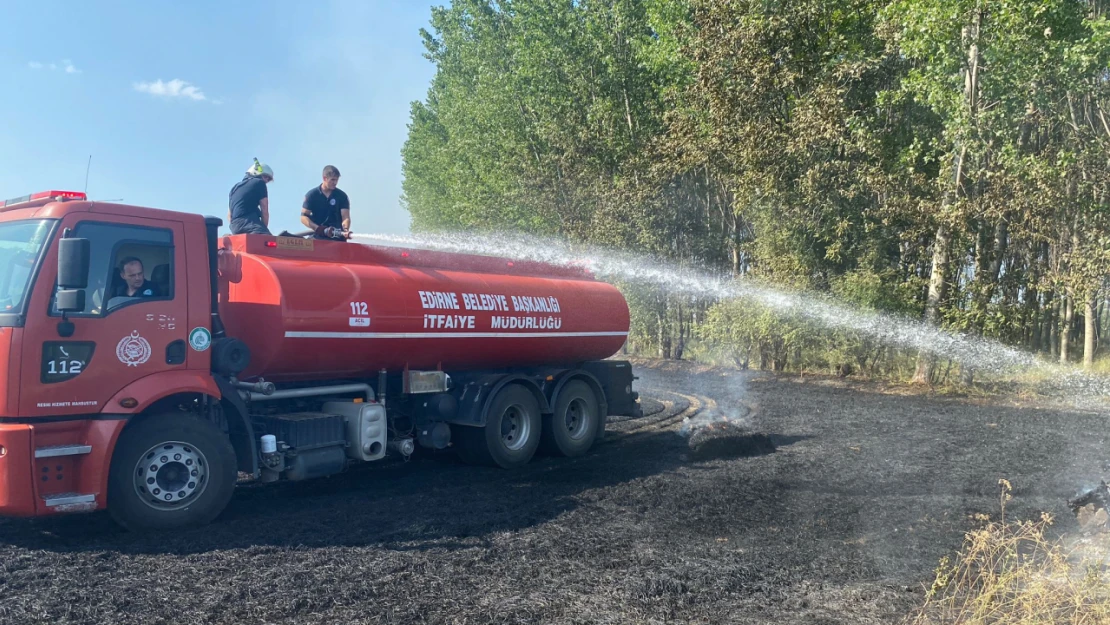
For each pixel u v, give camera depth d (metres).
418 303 9.12
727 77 21.19
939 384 19.17
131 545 6.31
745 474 9.27
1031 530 5.63
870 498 8.05
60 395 6.29
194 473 6.96
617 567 5.87
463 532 6.81
